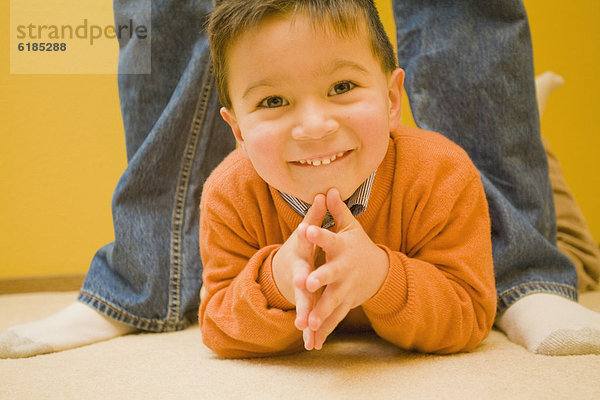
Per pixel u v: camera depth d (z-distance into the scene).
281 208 0.73
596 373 0.60
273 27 0.60
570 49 1.64
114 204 0.96
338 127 0.60
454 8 0.99
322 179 0.62
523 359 0.67
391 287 0.64
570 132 1.66
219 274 0.76
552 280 0.88
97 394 0.61
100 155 1.50
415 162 0.73
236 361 0.72
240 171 0.77
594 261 1.17
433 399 0.55
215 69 0.72
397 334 0.68
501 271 0.88
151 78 1.02
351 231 0.61
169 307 0.95
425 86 0.99
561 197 1.24
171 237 0.97
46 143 1.49
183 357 0.75
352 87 0.61
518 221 0.89
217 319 0.72
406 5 1.03
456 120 0.98
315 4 0.60
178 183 0.99
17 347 0.81
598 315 0.78
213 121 1.01
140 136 1.03
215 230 0.77
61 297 1.34
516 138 0.96
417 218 0.73
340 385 0.60
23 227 1.49
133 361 0.73
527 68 0.97
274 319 0.67
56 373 0.69
